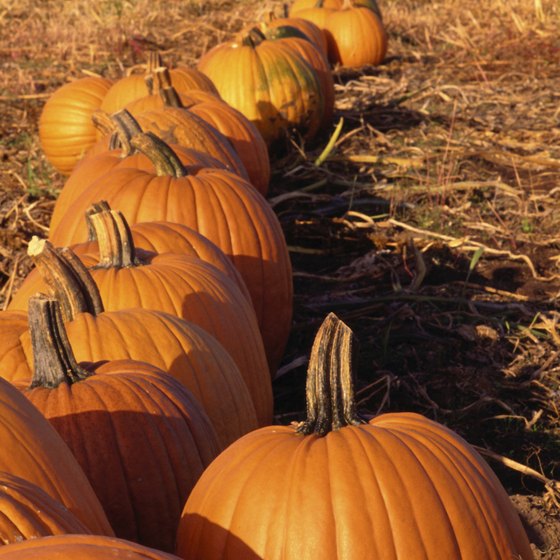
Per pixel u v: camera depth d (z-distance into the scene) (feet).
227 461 10.11
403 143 40.63
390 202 33.30
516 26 62.44
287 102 37.65
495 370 22.04
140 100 29.35
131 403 11.84
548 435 19.22
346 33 55.11
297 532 9.18
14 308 16.44
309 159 38.09
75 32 65.26
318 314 25.44
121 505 11.53
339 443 9.78
